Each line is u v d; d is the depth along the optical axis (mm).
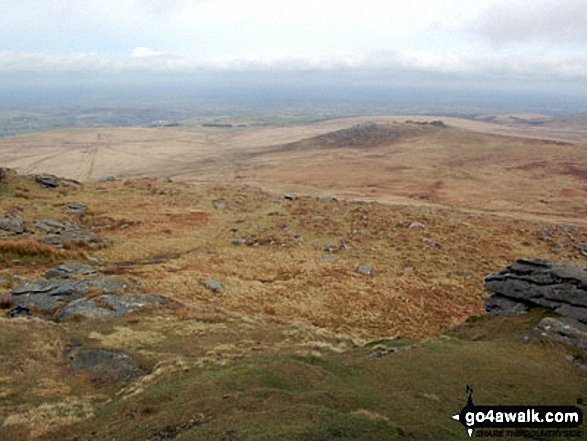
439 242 72312
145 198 92812
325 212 89062
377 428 14383
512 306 34750
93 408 19484
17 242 49562
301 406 15742
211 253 62531
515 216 112250
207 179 197125
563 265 34594
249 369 21094
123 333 28969
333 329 38594
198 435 13906
